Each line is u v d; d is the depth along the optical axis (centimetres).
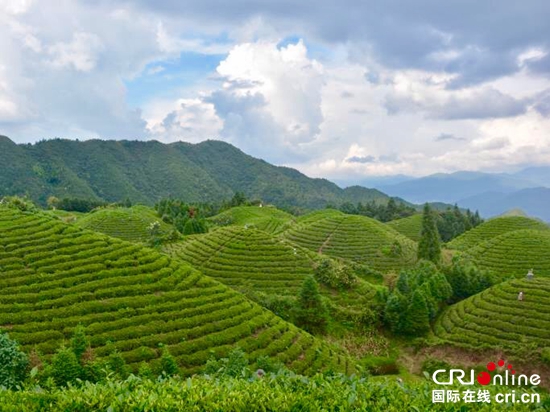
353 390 1616
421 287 7725
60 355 3250
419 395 1620
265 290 8112
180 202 18838
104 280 5500
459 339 6769
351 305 7775
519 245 10312
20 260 5466
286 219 16762
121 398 1490
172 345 4881
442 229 17400
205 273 8538
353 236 11681
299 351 5503
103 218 13225
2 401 1486
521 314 6938
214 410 1493
